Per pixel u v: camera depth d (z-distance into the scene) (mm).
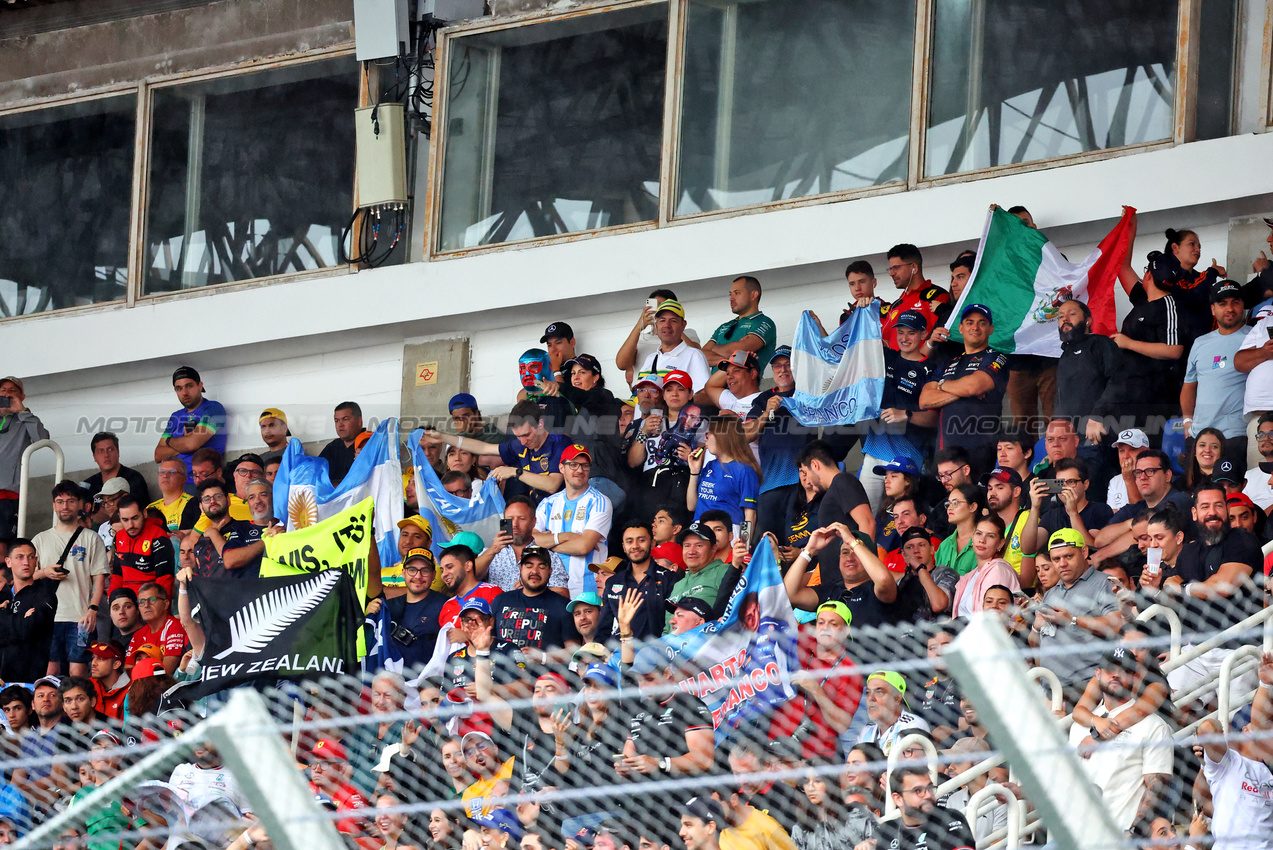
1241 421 30875
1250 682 21188
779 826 16094
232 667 30016
